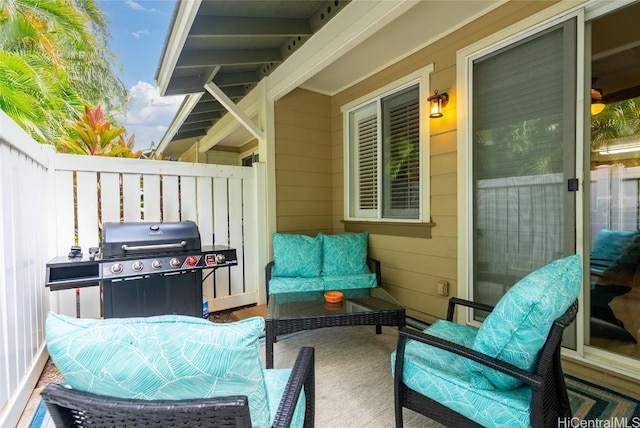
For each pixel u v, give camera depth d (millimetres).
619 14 2195
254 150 6426
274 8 2650
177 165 3150
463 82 2688
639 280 2816
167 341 730
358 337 2762
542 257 2236
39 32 4977
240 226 3590
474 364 1290
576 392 1871
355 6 2512
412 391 1480
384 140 3564
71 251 2287
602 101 3717
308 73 3107
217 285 3457
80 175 2678
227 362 738
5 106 3248
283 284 3012
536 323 1134
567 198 2094
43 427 1603
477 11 2521
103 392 749
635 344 2221
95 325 760
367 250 3670
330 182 4305
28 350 1882
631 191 4016
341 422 1635
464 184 2699
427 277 3043
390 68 3393
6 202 1582
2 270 1513
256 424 847
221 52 3115
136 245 2334
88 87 8633
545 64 2199
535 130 2262
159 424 753
